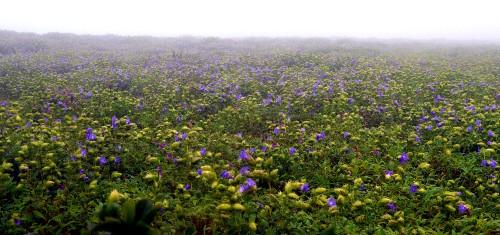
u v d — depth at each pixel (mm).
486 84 14797
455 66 20828
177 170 6535
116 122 8227
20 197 5594
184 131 8648
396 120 10812
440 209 6223
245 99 11961
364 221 5762
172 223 5090
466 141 8594
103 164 6828
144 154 7484
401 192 6633
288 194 5184
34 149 6594
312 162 7574
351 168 7328
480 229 5824
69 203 5582
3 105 10023
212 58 22469
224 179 5840
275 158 7324
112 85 14648
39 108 10906
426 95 12719
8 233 4914
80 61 20250
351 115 10023
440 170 7727
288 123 9734
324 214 5527
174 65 19312
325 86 13070
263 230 5020
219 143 8156
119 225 3006
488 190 6863
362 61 21031
